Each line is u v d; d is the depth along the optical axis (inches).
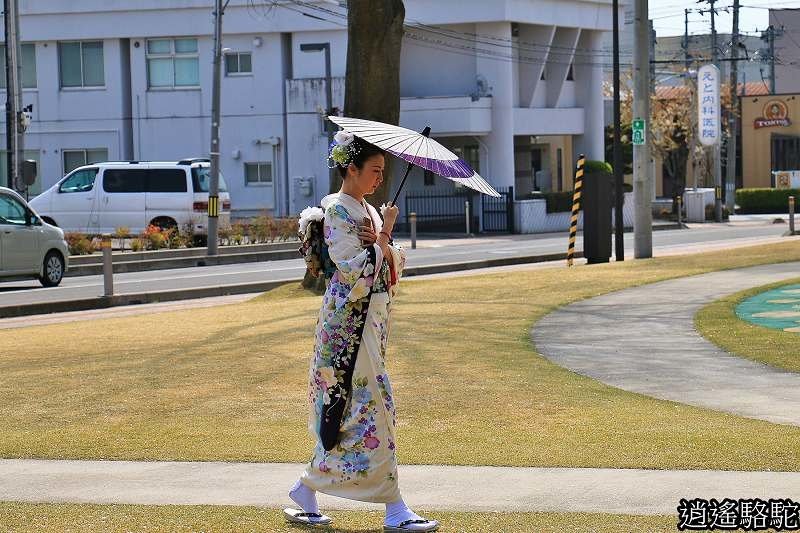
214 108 3120.1
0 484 728.3
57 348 1286.9
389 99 1854.1
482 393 975.6
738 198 6250.0
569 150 5260.8
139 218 3442.4
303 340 1283.2
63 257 2425.0
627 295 1658.5
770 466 719.1
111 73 4485.7
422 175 4626.0
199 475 743.7
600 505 647.1
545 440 806.5
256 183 4466.0
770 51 6958.7
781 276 1844.2
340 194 606.2
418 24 4439.0
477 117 4389.8
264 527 618.2
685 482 689.6
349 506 674.2
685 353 1168.2
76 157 4549.7
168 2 4389.8
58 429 881.5
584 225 2608.3
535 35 4645.7
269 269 2785.4
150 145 4498.0
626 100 5669.3
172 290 2158.0
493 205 4490.7
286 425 882.8
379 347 605.0
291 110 4365.2
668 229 4584.2
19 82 3152.1
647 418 871.1
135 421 904.3
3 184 4525.1
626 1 4894.2
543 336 1296.8
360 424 600.7
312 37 4375.0
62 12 4443.9
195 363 1149.1
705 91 5152.6
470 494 678.5
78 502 681.0
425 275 2539.4
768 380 1019.3
